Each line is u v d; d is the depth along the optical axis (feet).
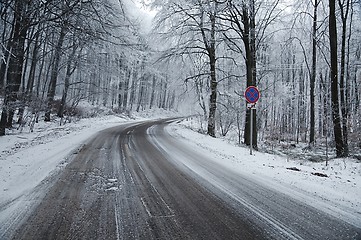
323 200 13.43
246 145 40.09
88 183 14.71
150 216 10.48
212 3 41.06
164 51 51.47
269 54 56.54
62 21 26.11
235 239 8.79
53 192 12.89
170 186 14.96
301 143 69.87
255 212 11.40
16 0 26.73
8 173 16.12
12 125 50.03
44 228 8.96
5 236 8.27
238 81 53.88
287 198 13.60
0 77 39.50
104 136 38.52
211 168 20.61
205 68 57.31
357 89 72.84
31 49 54.80
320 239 8.98
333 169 25.52
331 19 33.88
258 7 39.47
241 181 16.89
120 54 41.19
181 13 49.19
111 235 8.67
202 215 10.83
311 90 58.70
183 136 44.91
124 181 15.51
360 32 58.85
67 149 25.72
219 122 60.75
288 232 9.46
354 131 49.37
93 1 27.43
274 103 71.97
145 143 33.40
